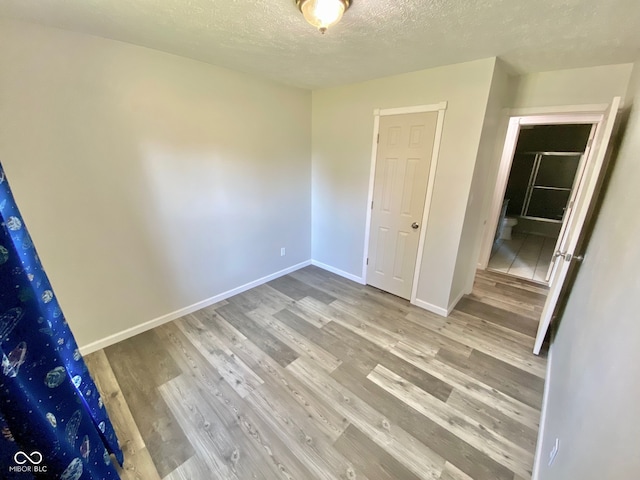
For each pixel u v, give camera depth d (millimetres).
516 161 5969
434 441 1545
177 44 1932
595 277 1428
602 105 2203
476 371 2059
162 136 2238
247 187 2947
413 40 1772
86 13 1483
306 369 2059
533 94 2469
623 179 1433
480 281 3570
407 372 2043
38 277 1040
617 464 617
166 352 2215
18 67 1604
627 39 1631
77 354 1220
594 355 1036
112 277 2207
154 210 2324
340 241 3600
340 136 3229
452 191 2488
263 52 2053
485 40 1737
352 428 1613
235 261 3061
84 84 1825
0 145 1625
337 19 1295
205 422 1640
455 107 2314
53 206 1854
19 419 756
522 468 1412
